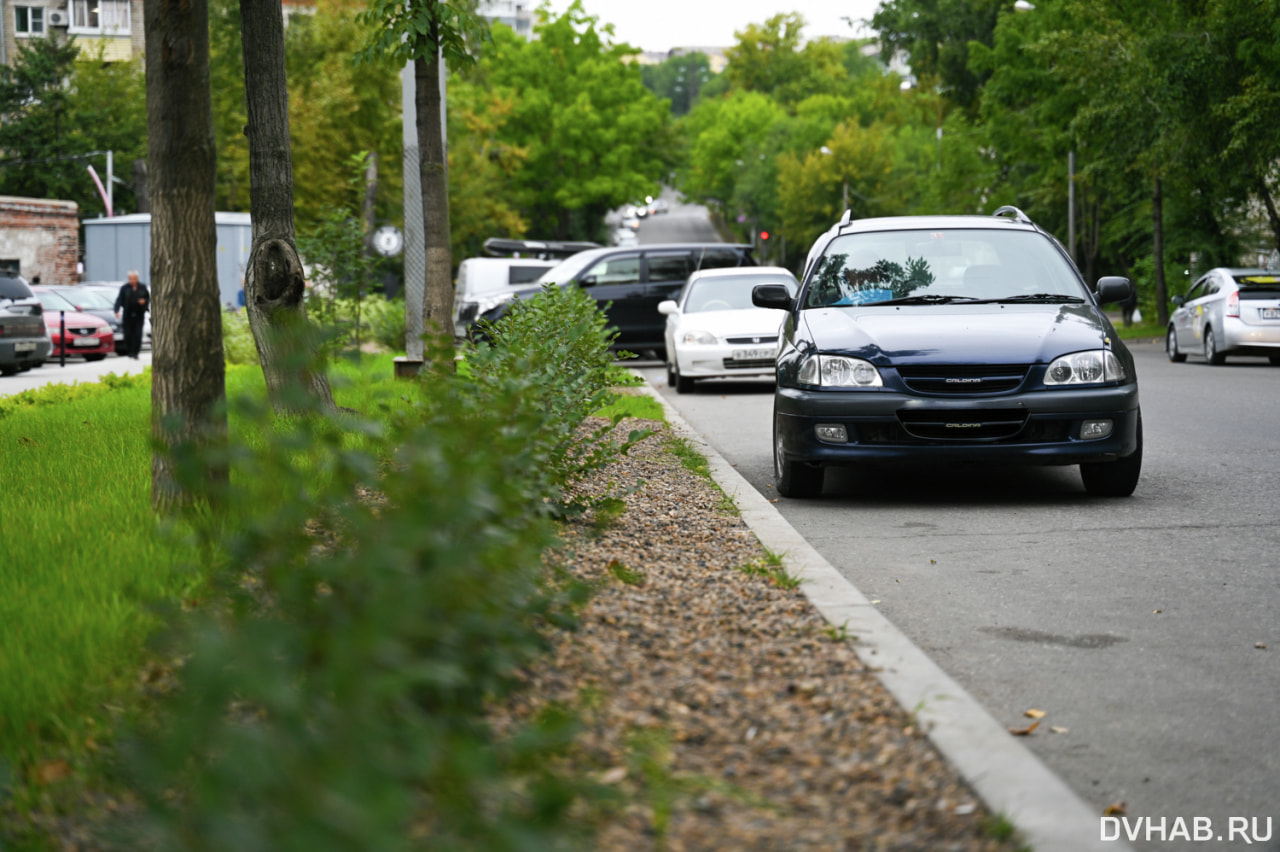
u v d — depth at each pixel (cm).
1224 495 1548
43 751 585
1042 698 770
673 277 4525
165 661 658
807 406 1502
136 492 1207
